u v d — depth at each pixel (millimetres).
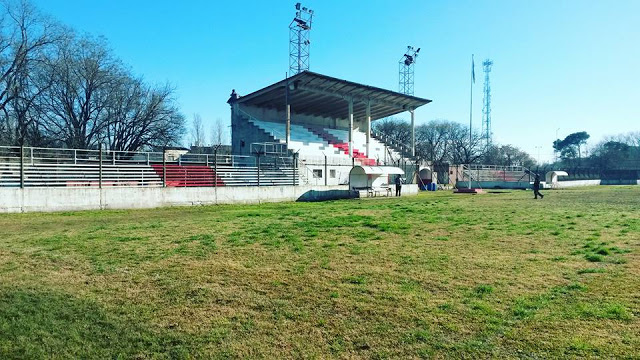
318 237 12078
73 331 5785
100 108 45531
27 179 22109
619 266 8266
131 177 26797
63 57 42562
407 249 10289
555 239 11406
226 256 9672
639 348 4785
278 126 51625
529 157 110375
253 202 29984
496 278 7668
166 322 6016
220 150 60625
